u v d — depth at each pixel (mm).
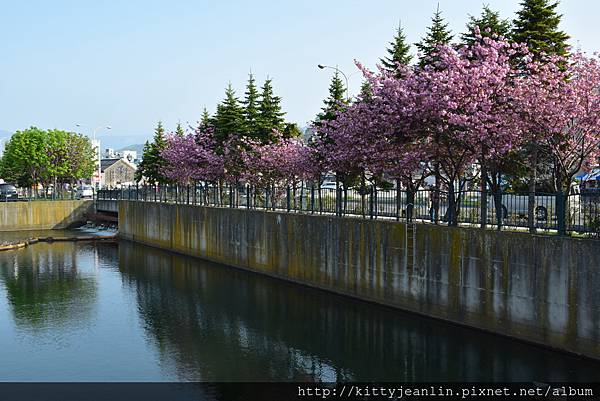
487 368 17953
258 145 42250
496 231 19906
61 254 46625
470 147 21672
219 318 25516
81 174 81062
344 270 27359
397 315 23922
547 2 25125
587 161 21906
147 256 44969
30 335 23453
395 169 24547
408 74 24062
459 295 21453
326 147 31609
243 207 38000
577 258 17422
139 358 20422
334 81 36656
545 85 21344
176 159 53250
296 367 19188
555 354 18078
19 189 83750
